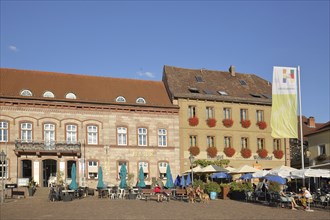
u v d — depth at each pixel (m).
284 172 29.95
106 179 43.56
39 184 40.97
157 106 46.34
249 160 49.75
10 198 34.47
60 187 34.16
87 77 47.69
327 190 33.19
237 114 50.25
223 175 38.56
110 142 44.34
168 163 46.19
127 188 36.50
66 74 47.00
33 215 21.41
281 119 32.69
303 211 25.27
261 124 50.81
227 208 26.53
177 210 24.66
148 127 46.03
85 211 23.47
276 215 22.75
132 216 21.23
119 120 45.03
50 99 42.41
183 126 47.34
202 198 32.50
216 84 52.09
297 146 59.00
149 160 45.53
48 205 27.28
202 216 21.70
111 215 21.59
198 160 46.31
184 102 47.78
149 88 49.09
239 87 53.03
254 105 51.25
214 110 49.16
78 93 44.53
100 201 31.25
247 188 34.84
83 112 43.78
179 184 38.44
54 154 41.91
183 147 46.97
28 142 40.91
